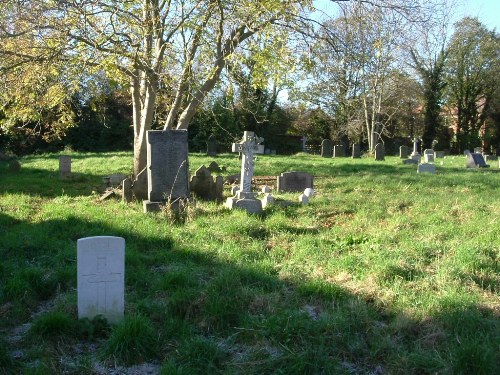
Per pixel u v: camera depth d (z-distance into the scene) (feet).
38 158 102.53
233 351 16.37
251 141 37.50
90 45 42.57
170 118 49.37
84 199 43.96
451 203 38.27
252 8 41.63
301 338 16.31
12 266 23.36
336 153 123.44
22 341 16.89
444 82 178.60
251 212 36.01
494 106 188.24
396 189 47.78
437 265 22.75
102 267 17.62
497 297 19.40
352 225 31.73
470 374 14.55
